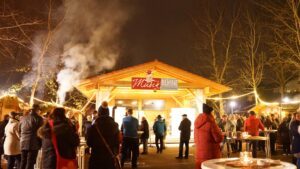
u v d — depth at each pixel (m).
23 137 8.48
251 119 12.53
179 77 18.45
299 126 9.00
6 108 17.44
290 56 22.92
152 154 15.83
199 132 7.68
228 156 13.27
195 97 18.80
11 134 9.41
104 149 5.82
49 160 6.07
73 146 5.79
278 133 15.68
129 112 11.48
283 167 4.84
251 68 27.39
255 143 12.75
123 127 11.43
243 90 29.56
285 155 15.14
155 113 23.53
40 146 7.31
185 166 11.95
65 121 5.89
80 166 9.75
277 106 24.72
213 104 29.98
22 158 8.56
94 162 5.80
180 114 20.41
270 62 24.95
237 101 37.75
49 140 6.11
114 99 23.14
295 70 25.45
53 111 5.94
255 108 25.78
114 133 5.96
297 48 21.78
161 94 23.53
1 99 17.30
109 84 17.39
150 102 23.55
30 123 8.48
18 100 17.97
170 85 17.70
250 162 5.22
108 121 5.95
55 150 5.79
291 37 22.03
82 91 19.81
